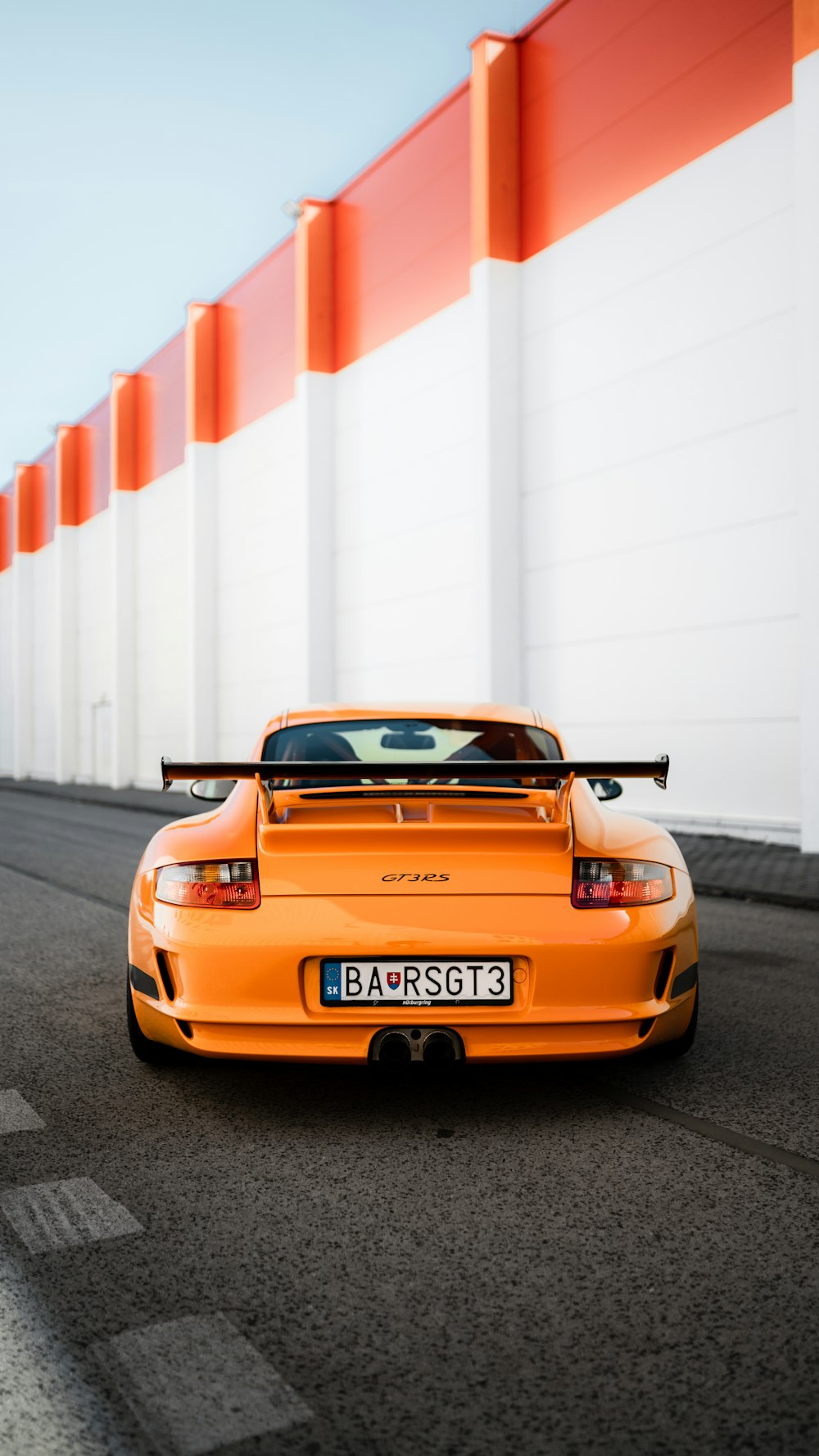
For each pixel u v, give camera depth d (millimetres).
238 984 2662
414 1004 2652
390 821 2869
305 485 16750
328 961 2670
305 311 16750
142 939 2881
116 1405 1572
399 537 15289
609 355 11625
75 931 5977
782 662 9781
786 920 6234
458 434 13969
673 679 10922
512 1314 1834
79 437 30328
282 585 19109
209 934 2689
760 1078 3217
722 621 10367
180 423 23422
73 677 30750
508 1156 2602
